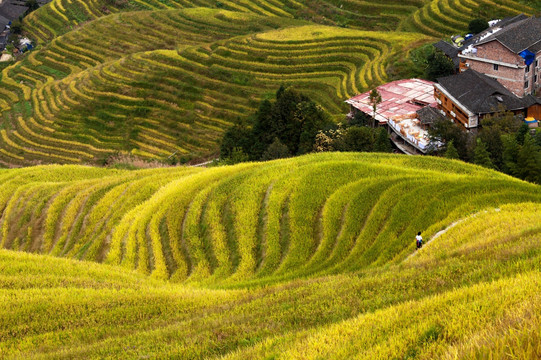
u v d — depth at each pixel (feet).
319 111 270.05
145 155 337.31
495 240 93.35
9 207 199.52
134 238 157.79
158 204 169.58
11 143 378.73
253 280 120.98
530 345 33.14
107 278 124.98
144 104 377.09
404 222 127.24
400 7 455.63
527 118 228.02
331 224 136.87
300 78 366.22
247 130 279.28
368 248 124.16
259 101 351.67
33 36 547.90
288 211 146.51
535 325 36.11
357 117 268.00
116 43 472.85
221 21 475.31
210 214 154.10
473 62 275.39
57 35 535.19
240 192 159.22
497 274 68.90
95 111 383.45
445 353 39.04
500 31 267.59
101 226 173.27
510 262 74.28
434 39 358.84
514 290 53.88
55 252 170.09
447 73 304.09
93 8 561.84
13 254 136.56
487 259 82.43
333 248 130.52
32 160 355.15
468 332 45.11
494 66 261.85
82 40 486.79
